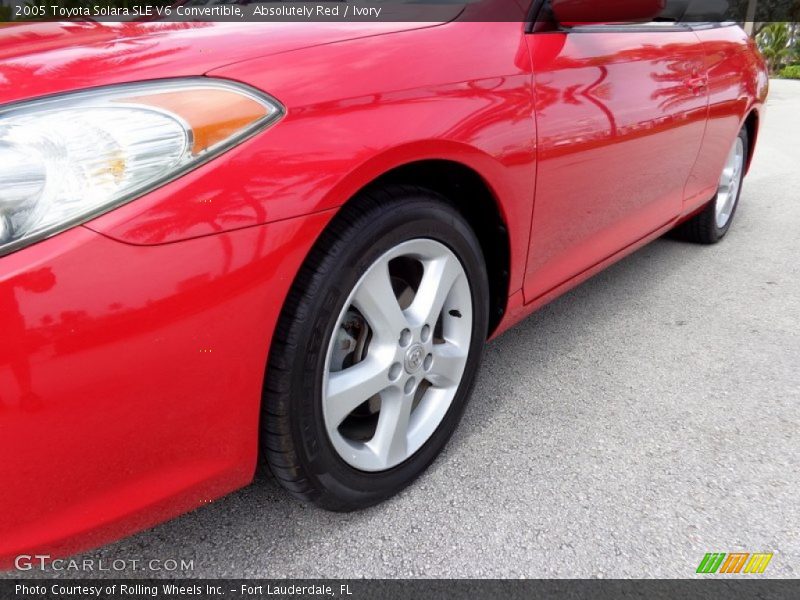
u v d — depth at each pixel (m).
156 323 1.03
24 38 1.37
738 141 3.61
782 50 20.62
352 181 1.24
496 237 1.74
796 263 3.44
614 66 2.03
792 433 1.92
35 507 1.01
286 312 1.25
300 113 1.20
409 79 1.39
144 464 1.11
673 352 2.44
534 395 2.12
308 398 1.30
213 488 1.25
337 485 1.44
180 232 1.04
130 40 1.33
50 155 0.99
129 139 1.04
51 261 0.94
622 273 3.31
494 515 1.57
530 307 2.01
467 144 1.46
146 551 1.47
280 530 1.53
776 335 2.59
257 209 1.12
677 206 2.90
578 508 1.60
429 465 1.70
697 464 1.77
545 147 1.73
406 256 1.50
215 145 1.10
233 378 1.16
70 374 0.97
